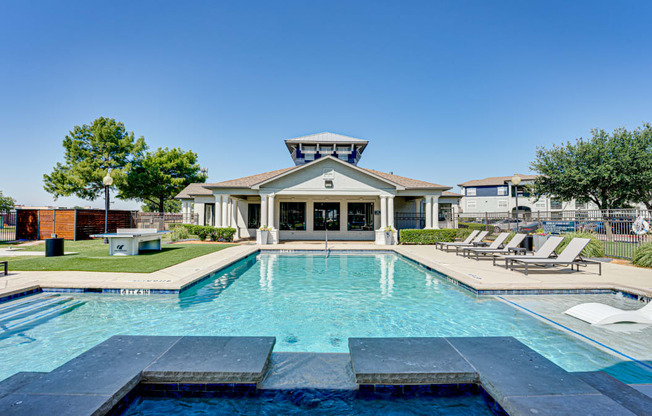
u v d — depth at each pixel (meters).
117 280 7.26
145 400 2.97
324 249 14.92
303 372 3.28
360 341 3.62
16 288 6.38
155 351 3.34
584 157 23.44
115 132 35.50
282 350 4.21
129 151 36.09
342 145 27.48
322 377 3.19
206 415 2.85
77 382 2.72
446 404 2.92
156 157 39.34
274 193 18.08
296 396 2.97
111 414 2.56
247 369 2.96
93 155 34.75
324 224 21.08
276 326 5.15
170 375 2.94
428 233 17.50
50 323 5.16
